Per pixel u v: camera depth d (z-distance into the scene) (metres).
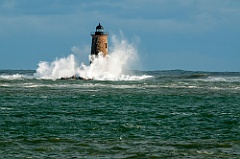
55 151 84.94
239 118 128.38
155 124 116.56
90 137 98.12
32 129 106.75
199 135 102.44
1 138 95.25
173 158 81.12
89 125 113.31
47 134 100.94
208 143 93.06
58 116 127.56
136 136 100.25
